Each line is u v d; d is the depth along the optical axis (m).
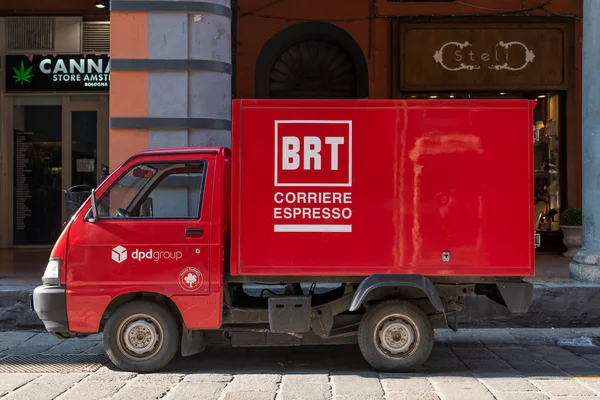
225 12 9.24
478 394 5.32
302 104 5.89
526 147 5.89
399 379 5.79
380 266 5.86
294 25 12.43
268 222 5.87
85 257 5.89
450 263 5.87
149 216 6.01
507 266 5.86
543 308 8.02
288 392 5.38
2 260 11.12
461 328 8.02
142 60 8.98
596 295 8.02
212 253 5.88
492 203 5.88
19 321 7.97
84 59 12.88
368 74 12.43
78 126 13.06
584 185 8.80
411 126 5.90
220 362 6.51
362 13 12.43
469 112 5.90
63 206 13.06
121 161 9.03
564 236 11.65
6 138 12.97
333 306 6.12
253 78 12.43
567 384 5.64
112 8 8.97
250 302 6.44
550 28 12.36
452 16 12.33
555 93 12.58
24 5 12.82
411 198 5.88
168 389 5.49
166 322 5.96
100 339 7.47
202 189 5.98
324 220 5.88
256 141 5.89
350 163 5.88
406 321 5.98
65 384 5.64
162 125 8.98
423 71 12.39
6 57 12.88
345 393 5.34
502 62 12.35
